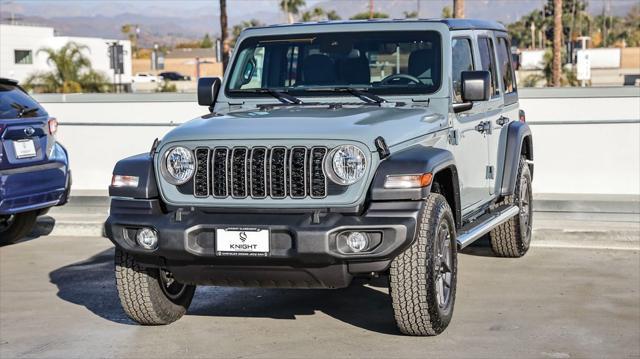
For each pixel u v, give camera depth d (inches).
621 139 495.2
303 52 306.5
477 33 333.7
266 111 282.7
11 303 316.5
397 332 271.0
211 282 259.9
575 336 265.6
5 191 371.6
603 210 440.5
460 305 303.6
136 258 261.3
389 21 305.4
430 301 252.5
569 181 501.7
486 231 315.0
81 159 560.4
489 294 319.0
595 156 498.6
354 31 305.3
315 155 245.0
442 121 284.7
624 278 343.6
